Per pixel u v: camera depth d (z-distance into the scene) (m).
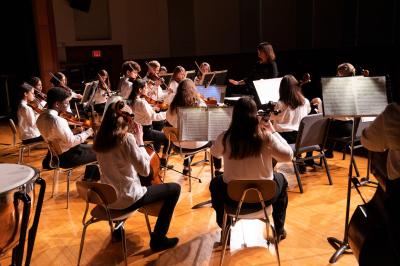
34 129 5.29
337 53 8.71
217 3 11.20
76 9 10.55
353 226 2.23
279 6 10.90
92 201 2.73
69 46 10.65
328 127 4.16
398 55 7.79
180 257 3.05
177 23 11.22
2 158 6.07
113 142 2.76
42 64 9.17
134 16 11.01
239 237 3.29
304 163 4.85
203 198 4.14
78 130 4.52
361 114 2.74
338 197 4.02
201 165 5.19
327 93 2.78
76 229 3.60
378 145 1.98
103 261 3.06
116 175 2.83
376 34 9.55
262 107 4.27
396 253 1.90
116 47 11.00
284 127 4.17
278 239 3.17
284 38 10.99
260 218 2.70
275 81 4.45
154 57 11.27
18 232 2.21
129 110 3.28
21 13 9.88
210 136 3.38
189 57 10.61
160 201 3.18
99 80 7.14
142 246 3.25
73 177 5.00
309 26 10.66
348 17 10.02
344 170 4.78
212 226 3.53
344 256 2.94
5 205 2.08
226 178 2.79
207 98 5.04
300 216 3.64
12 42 10.05
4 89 9.98
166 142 5.02
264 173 2.73
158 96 6.44
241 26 11.37
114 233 3.34
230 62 10.48
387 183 1.95
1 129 8.41
